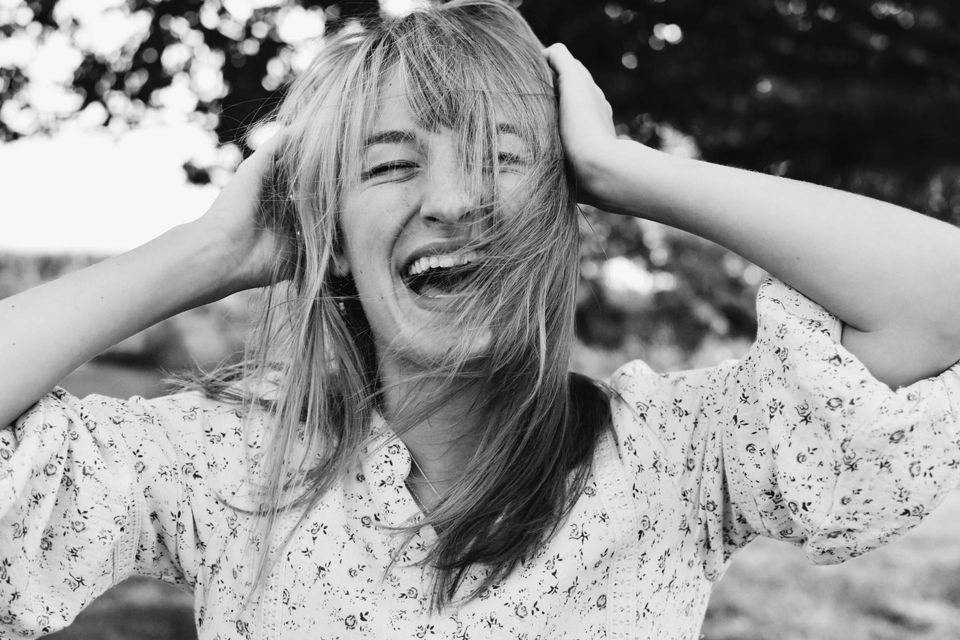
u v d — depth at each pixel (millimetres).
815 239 1000
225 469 1149
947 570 5492
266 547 1103
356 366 1201
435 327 1122
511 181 1141
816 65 3209
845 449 972
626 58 3021
